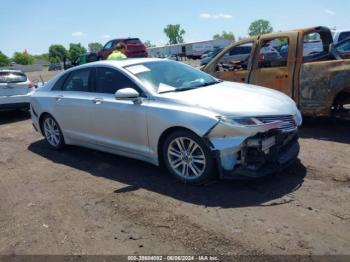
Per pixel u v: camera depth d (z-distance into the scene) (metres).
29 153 6.80
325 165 5.12
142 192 4.64
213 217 3.88
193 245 3.42
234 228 3.64
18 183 5.32
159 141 4.84
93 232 3.78
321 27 7.03
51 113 6.52
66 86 6.37
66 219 4.10
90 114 5.70
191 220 3.85
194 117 4.39
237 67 7.97
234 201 4.19
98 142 5.75
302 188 4.41
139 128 5.01
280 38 7.09
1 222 4.16
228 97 4.68
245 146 4.29
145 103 4.91
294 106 4.94
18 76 10.24
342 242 3.29
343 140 6.23
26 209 4.44
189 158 4.62
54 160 6.26
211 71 8.16
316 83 6.56
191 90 5.03
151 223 3.86
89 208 4.32
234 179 4.39
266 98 4.78
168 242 3.50
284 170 5.00
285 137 4.62
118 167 5.60
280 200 4.14
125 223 3.91
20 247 3.62
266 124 4.33
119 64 5.54
